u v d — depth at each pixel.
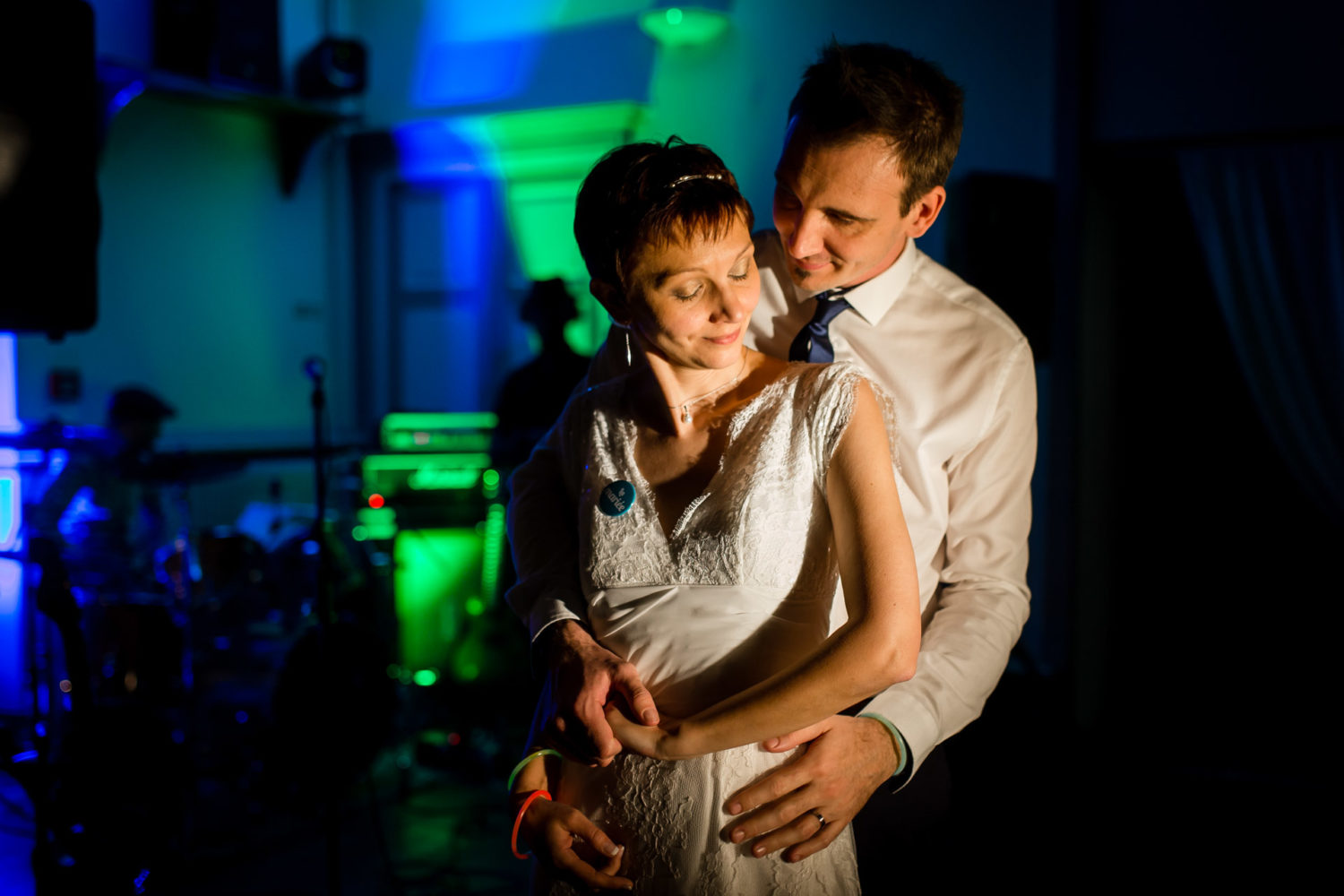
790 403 1.08
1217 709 5.11
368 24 6.13
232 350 5.80
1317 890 3.24
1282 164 4.68
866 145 1.23
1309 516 5.13
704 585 1.08
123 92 4.86
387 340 6.28
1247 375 4.85
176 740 3.29
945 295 1.50
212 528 4.27
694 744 1.02
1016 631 1.38
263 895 3.01
